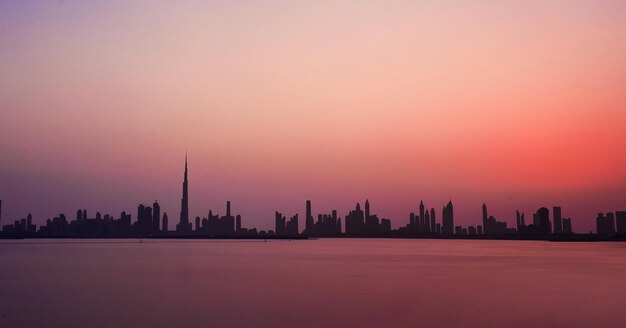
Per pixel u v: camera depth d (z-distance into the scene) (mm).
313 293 54531
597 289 58125
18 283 64688
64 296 52531
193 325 37688
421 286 60938
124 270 85250
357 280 68250
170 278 71000
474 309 44344
